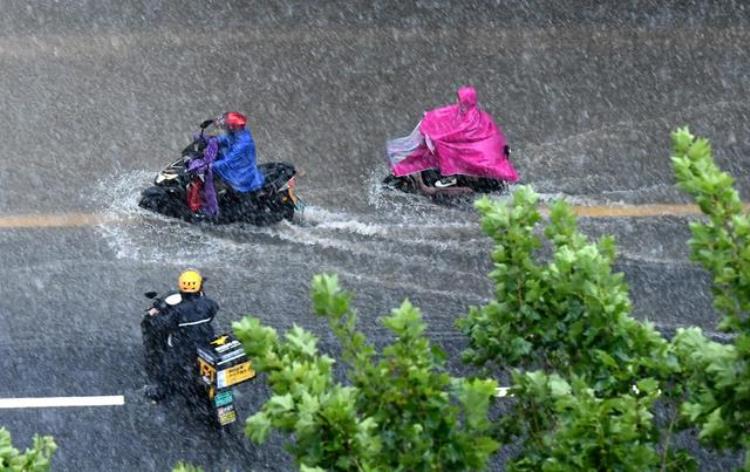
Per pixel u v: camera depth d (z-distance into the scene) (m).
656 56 53.56
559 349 19.97
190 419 33.41
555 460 17.53
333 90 51.53
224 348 31.98
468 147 43.19
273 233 41.97
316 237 41.88
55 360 35.88
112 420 33.56
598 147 47.69
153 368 33.97
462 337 37.06
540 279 19.95
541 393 18.78
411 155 43.88
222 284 39.41
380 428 17.47
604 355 18.62
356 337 17.56
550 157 47.06
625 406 17.38
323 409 16.36
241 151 41.31
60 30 54.88
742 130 48.75
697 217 43.25
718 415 17.94
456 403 21.58
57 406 34.12
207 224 42.22
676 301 38.91
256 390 34.38
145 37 54.66
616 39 54.78
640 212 43.62
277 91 51.38
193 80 51.91
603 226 42.81
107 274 39.94
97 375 35.28
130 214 42.97
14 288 39.12
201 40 54.56
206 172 41.31
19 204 43.72
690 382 18.69
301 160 47.03
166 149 47.66
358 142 48.25
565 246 19.58
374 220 42.97
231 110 50.16
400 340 17.50
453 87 51.84
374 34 55.22
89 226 42.41
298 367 16.73
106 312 38.16
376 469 16.31
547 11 56.81
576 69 52.81
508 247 20.33
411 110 50.41
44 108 49.69
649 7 56.97
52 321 37.69
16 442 32.91
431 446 17.38
